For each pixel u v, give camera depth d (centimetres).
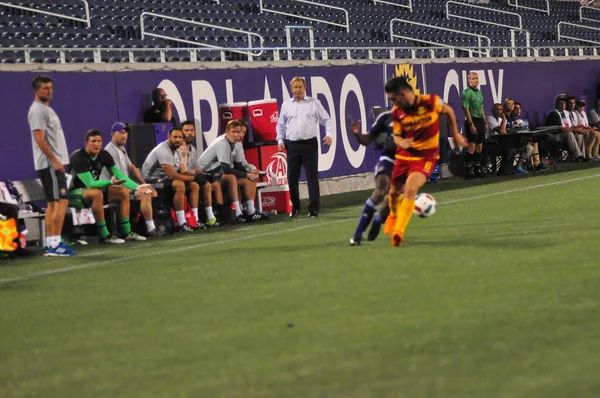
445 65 6116
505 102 6100
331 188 5197
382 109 5469
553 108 7125
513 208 3638
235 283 2217
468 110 5566
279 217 4034
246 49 4994
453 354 1431
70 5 5756
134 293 2167
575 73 7406
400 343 1516
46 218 3050
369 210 2781
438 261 2366
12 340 1727
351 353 1470
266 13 7056
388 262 2402
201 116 4438
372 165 5562
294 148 3856
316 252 2703
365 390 1272
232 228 3666
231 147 3894
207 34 6262
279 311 1838
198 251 2925
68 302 2102
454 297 1877
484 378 1296
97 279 2436
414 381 1299
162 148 3647
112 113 4031
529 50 7900
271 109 4359
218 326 1731
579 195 4028
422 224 3259
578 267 2158
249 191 3891
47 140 3027
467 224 3170
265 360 1459
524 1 9988
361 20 7788
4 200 3331
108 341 1666
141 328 1759
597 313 1661
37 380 1423
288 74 4975
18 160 3631
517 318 1652
